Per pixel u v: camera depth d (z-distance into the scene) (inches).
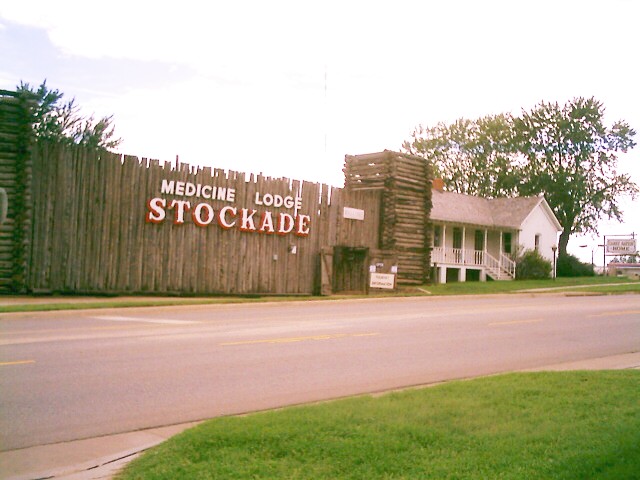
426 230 1521.9
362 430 268.2
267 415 295.3
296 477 219.9
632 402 329.7
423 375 453.1
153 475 225.5
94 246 1014.4
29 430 308.5
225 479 219.0
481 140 2876.5
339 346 561.0
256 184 1189.7
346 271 1320.1
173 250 1088.2
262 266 1198.3
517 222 2017.7
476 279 1968.5
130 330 631.2
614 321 818.2
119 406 350.9
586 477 215.6
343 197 1346.0
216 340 572.7
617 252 2511.1
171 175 1084.5
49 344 528.1
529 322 788.0
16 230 956.6
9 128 959.0
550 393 350.6
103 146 1658.5
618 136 2593.5
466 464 229.6
